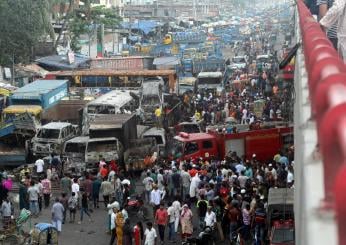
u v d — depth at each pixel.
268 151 37.47
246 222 23.92
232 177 28.61
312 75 3.87
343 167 2.24
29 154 39.03
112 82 56.72
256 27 150.75
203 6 183.62
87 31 79.06
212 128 40.81
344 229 2.18
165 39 97.56
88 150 36.31
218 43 106.62
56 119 45.16
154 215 27.52
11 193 32.72
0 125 40.44
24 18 53.94
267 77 62.91
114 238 24.95
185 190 30.00
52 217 26.77
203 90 61.19
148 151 37.44
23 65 58.81
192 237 24.20
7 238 22.95
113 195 30.00
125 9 144.75
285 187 26.09
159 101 48.12
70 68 63.16
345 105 2.48
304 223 3.80
